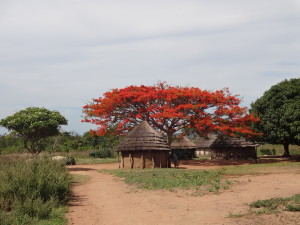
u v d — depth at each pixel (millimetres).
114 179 22891
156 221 11117
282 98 36469
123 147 32375
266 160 39188
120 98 36219
